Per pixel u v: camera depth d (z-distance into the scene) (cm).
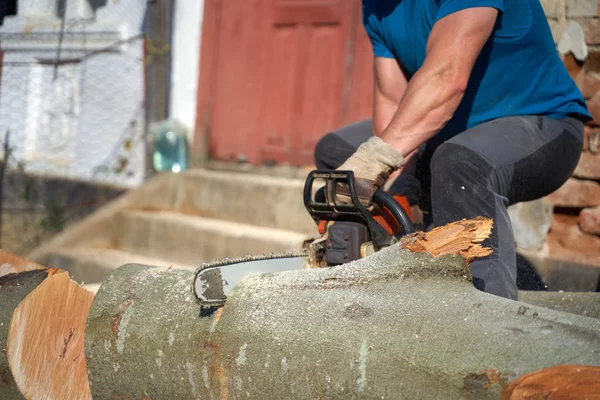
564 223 321
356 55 510
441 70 172
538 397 110
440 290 132
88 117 636
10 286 175
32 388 172
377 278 137
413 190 215
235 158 583
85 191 603
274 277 148
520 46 195
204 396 147
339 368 128
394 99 223
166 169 600
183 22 605
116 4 628
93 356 164
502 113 203
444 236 139
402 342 124
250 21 570
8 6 632
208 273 146
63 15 620
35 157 631
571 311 184
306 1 535
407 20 203
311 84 536
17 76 638
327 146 245
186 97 607
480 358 117
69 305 179
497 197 178
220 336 143
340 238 162
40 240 557
